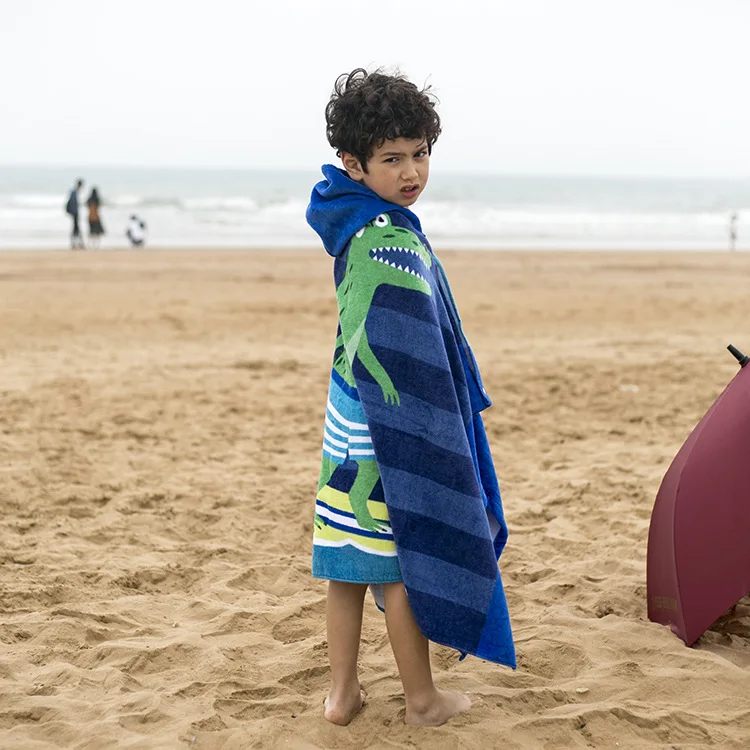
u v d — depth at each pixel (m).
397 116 2.92
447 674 3.60
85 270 21.36
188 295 17.50
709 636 3.96
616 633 3.90
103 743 3.12
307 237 36.50
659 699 3.42
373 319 2.91
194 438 7.77
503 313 15.79
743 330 14.11
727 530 3.74
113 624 4.19
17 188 74.88
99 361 11.23
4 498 6.07
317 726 3.20
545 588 4.57
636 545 5.16
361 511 2.98
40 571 4.88
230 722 3.29
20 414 8.45
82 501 6.10
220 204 54.78
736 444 3.76
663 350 12.19
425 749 3.04
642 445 7.55
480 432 3.25
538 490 6.35
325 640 3.95
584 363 11.10
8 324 13.91
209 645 3.91
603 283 20.41
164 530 5.61
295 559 5.12
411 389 2.89
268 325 14.41
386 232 2.96
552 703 3.39
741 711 3.32
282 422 8.38
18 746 3.12
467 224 46.84
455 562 2.94
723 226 48.84
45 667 3.74
